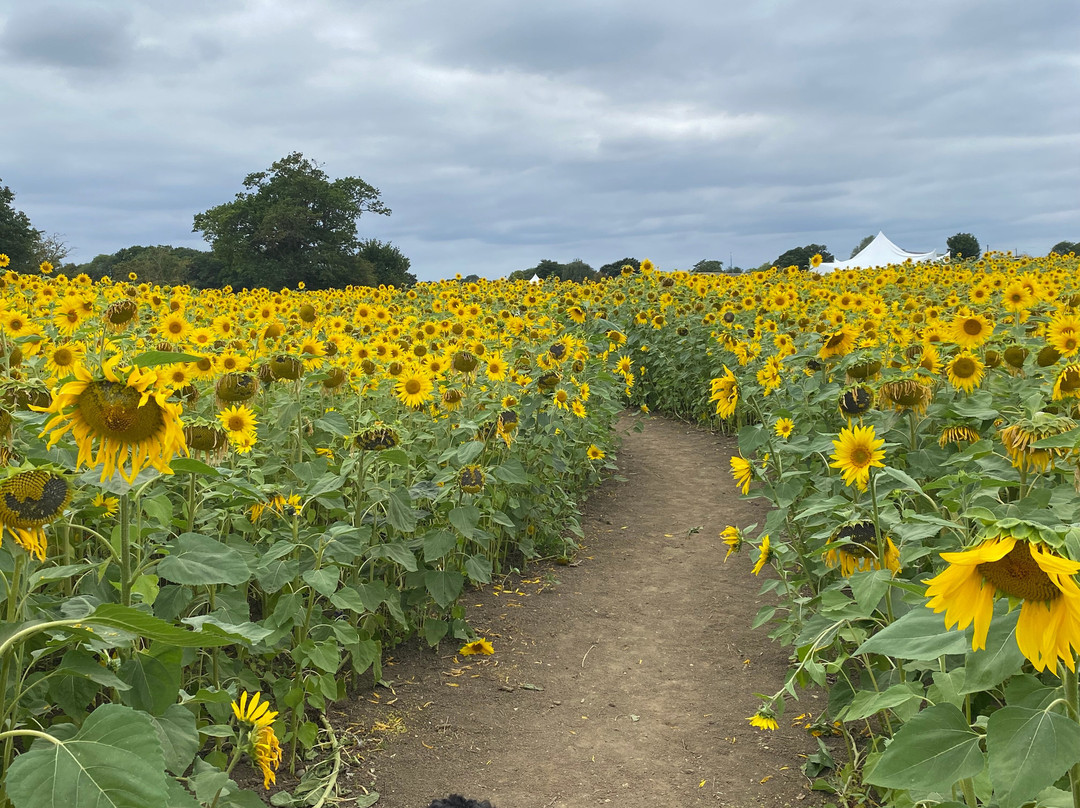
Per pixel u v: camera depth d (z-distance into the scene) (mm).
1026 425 3254
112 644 2275
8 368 4438
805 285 15078
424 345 7477
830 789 3535
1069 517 3045
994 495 3213
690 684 4723
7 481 2082
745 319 11898
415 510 4969
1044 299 8867
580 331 10789
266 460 5137
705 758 3926
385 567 4977
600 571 6609
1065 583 1470
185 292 13164
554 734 4184
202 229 69500
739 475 4582
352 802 3518
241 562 2627
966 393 5508
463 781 3734
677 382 12211
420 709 4363
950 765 1854
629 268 15102
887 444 4562
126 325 5703
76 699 2676
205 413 5578
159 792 1634
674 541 7281
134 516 3252
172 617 2988
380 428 4410
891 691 2682
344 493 4949
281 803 3430
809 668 3336
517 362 7633
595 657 5094
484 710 4398
